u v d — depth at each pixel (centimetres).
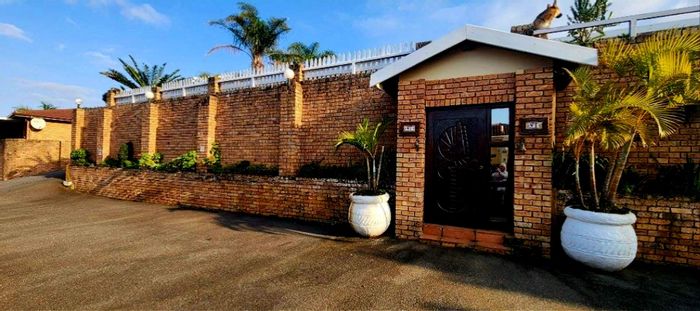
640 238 400
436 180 491
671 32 418
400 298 302
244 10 1631
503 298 302
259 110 826
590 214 356
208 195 797
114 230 571
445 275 356
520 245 417
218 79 909
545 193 406
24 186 1123
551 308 284
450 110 481
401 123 495
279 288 323
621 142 343
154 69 2153
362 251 442
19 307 281
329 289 321
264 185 713
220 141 883
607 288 323
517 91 425
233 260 409
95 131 1277
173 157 989
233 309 280
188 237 523
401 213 495
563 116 502
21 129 1587
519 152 422
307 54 1666
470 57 461
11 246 467
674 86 332
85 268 378
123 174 966
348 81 704
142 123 1033
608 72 489
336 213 623
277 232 556
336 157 710
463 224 473
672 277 351
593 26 510
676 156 436
